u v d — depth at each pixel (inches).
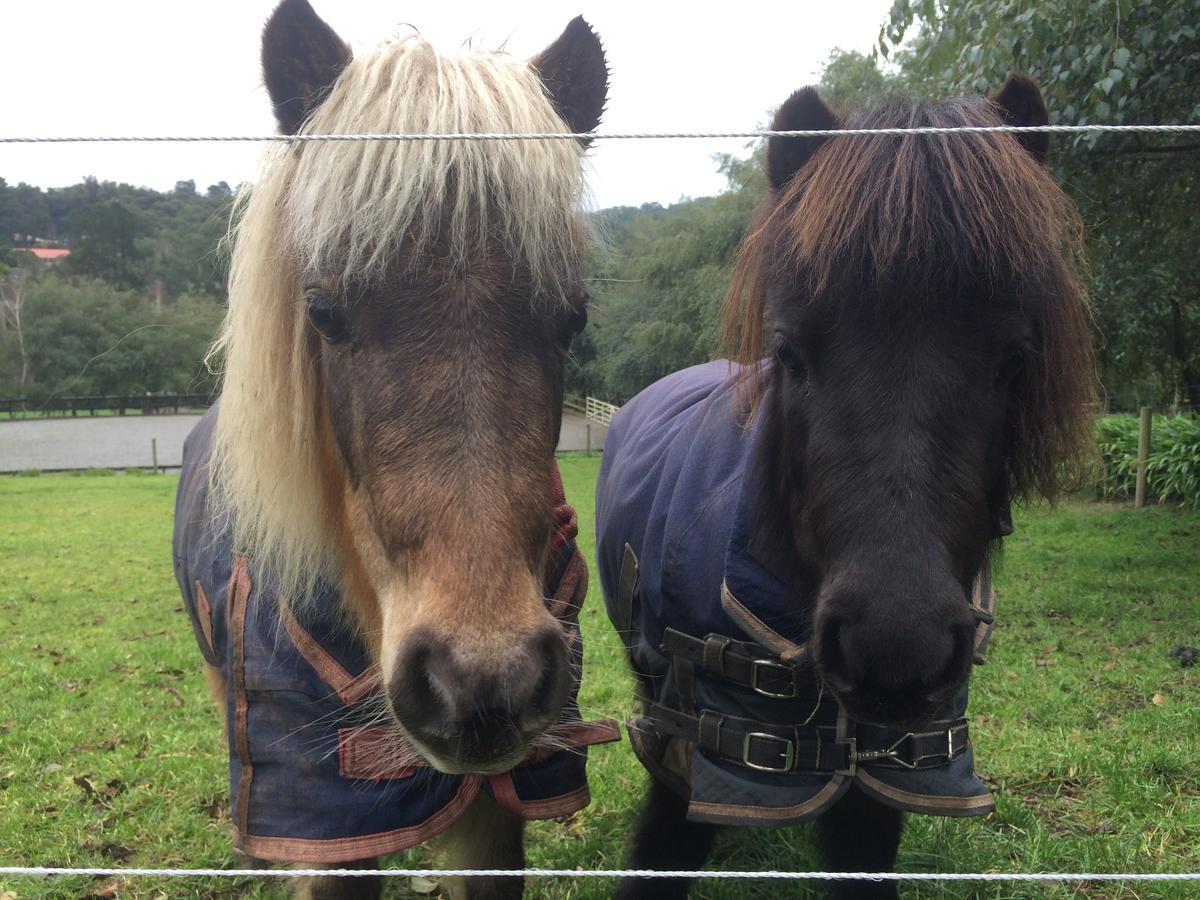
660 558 95.2
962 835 118.8
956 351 62.0
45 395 1082.1
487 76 68.1
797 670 80.5
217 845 124.0
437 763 59.2
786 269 69.6
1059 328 68.6
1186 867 111.2
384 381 61.5
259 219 75.0
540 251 63.7
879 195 63.4
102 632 241.9
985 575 85.4
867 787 81.0
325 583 78.7
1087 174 257.3
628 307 904.3
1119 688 172.6
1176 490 411.2
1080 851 114.0
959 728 83.4
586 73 79.5
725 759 85.4
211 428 111.1
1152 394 532.7
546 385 65.7
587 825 128.6
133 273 1150.3
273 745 76.2
